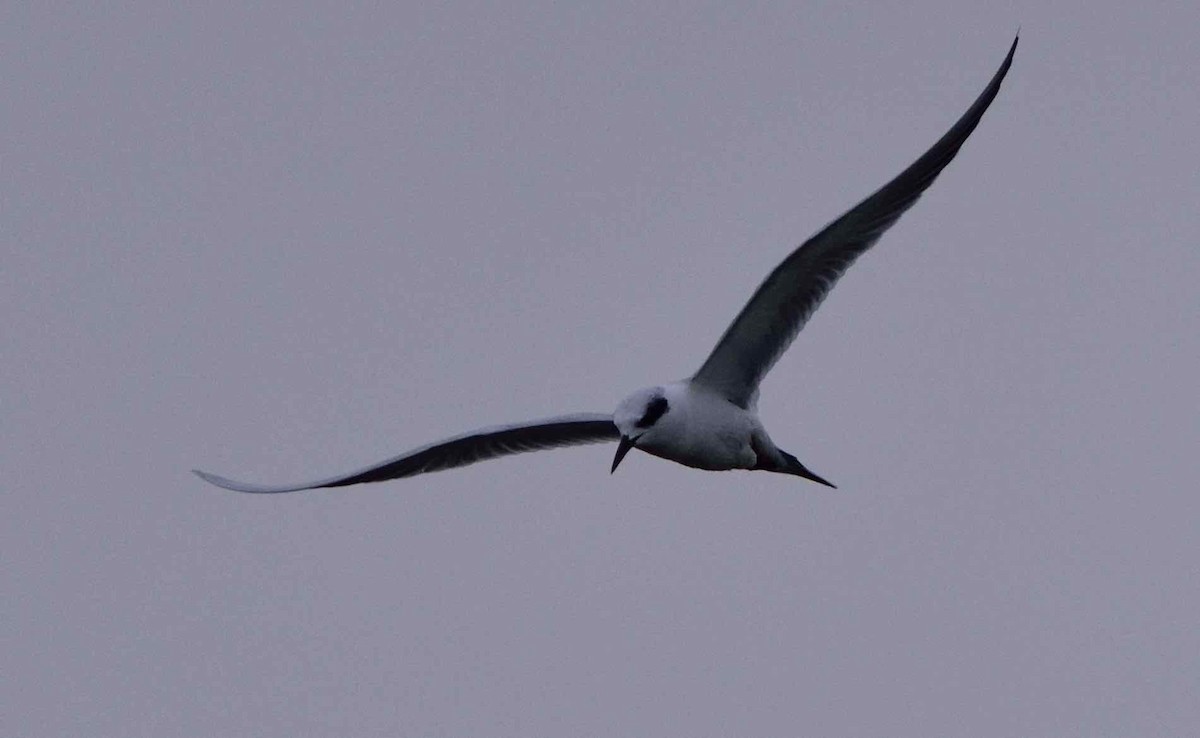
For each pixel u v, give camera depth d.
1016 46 14.00
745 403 15.57
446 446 17.14
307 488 17.03
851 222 14.56
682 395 15.33
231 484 17.14
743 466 15.85
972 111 14.34
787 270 14.64
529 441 17.19
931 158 14.47
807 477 16.25
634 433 15.06
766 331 15.16
